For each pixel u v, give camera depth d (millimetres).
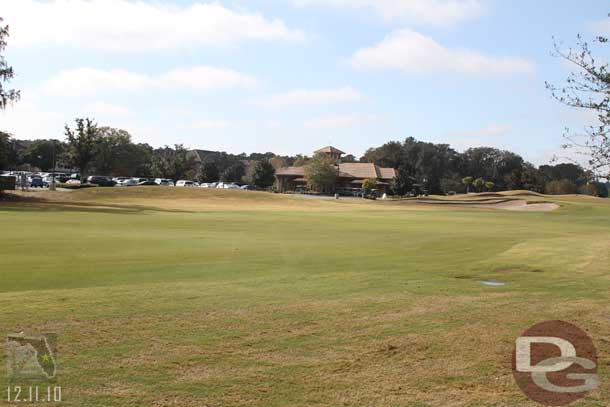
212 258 15734
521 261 15812
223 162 154125
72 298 9289
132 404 5113
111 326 7539
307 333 7441
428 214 50531
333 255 17172
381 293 10305
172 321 7898
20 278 11875
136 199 61406
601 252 17703
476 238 24297
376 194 109000
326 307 8961
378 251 18562
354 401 5305
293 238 22891
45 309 8375
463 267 14539
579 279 12453
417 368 6203
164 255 16203
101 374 5812
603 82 7480
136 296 9617
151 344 6824
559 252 17938
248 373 5957
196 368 6066
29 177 83562
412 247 20094
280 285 11156
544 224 39312
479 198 82812
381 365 6277
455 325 7918
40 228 24344
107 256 15750
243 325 7777
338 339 7199
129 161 130500
